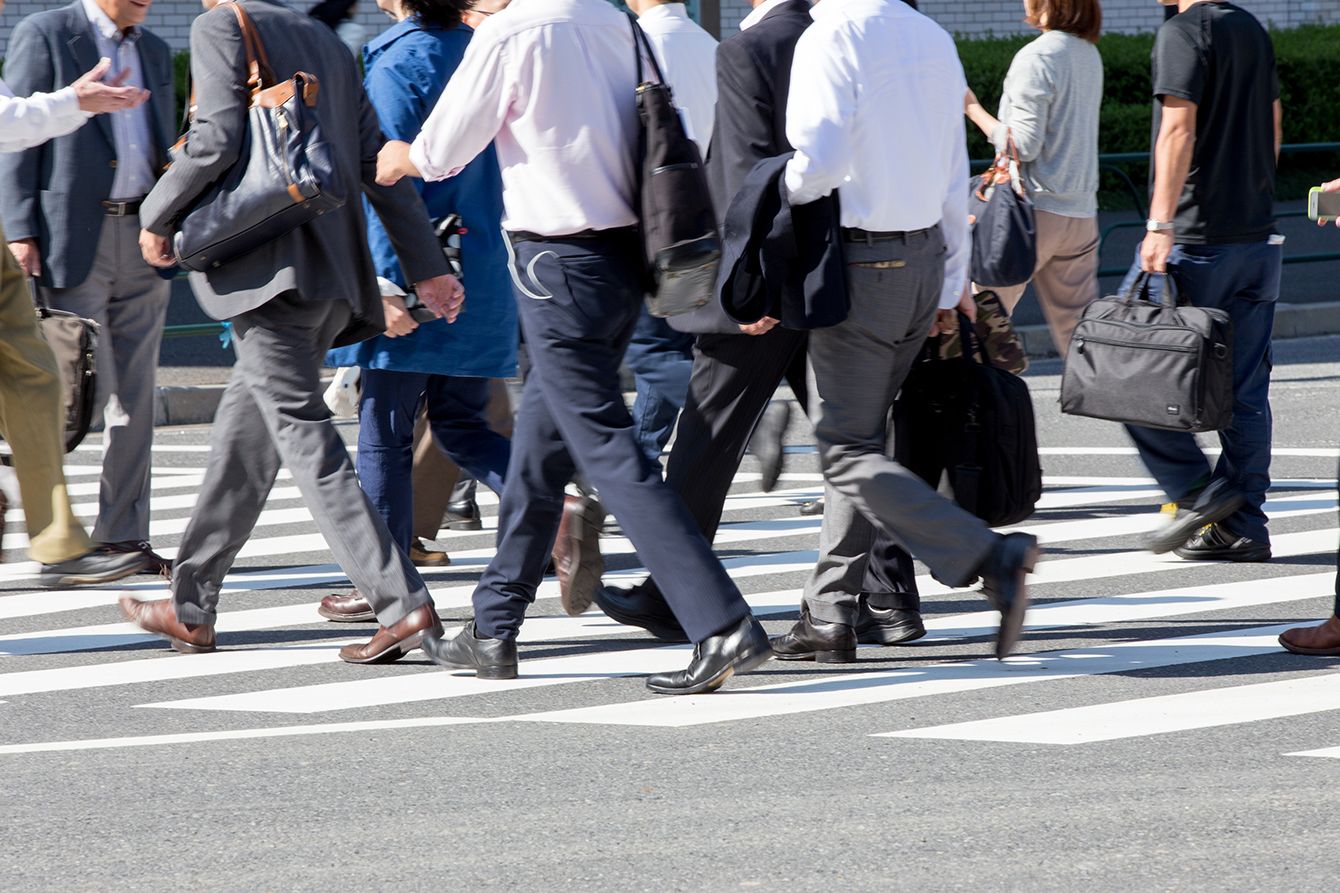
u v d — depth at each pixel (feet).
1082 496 98.37
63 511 64.49
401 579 62.85
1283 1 305.12
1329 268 191.52
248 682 62.44
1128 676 60.54
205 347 156.46
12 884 42.04
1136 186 180.14
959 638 67.21
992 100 251.80
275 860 43.37
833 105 56.13
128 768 51.65
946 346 64.44
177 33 238.89
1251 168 77.20
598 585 62.75
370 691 60.80
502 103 56.08
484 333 69.31
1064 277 97.30
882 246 58.13
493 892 40.91
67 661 66.08
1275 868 41.65
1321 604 71.51
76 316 73.61
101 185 77.30
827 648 63.26
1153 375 72.95
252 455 64.13
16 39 76.84
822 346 59.47
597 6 56.80
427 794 48.52
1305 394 131.64
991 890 40.55
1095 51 95.40
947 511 58.85
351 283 61.82
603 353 57.77
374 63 68.49
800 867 42.14
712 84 75.41
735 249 57.47
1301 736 52.80
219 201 59.16
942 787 48.29
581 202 56.29
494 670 61.67
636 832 44.93
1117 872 41.52
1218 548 80.28
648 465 58.23
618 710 57.41
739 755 51.83
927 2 289.53
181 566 66.13
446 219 69.00
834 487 61.21
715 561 58.18
